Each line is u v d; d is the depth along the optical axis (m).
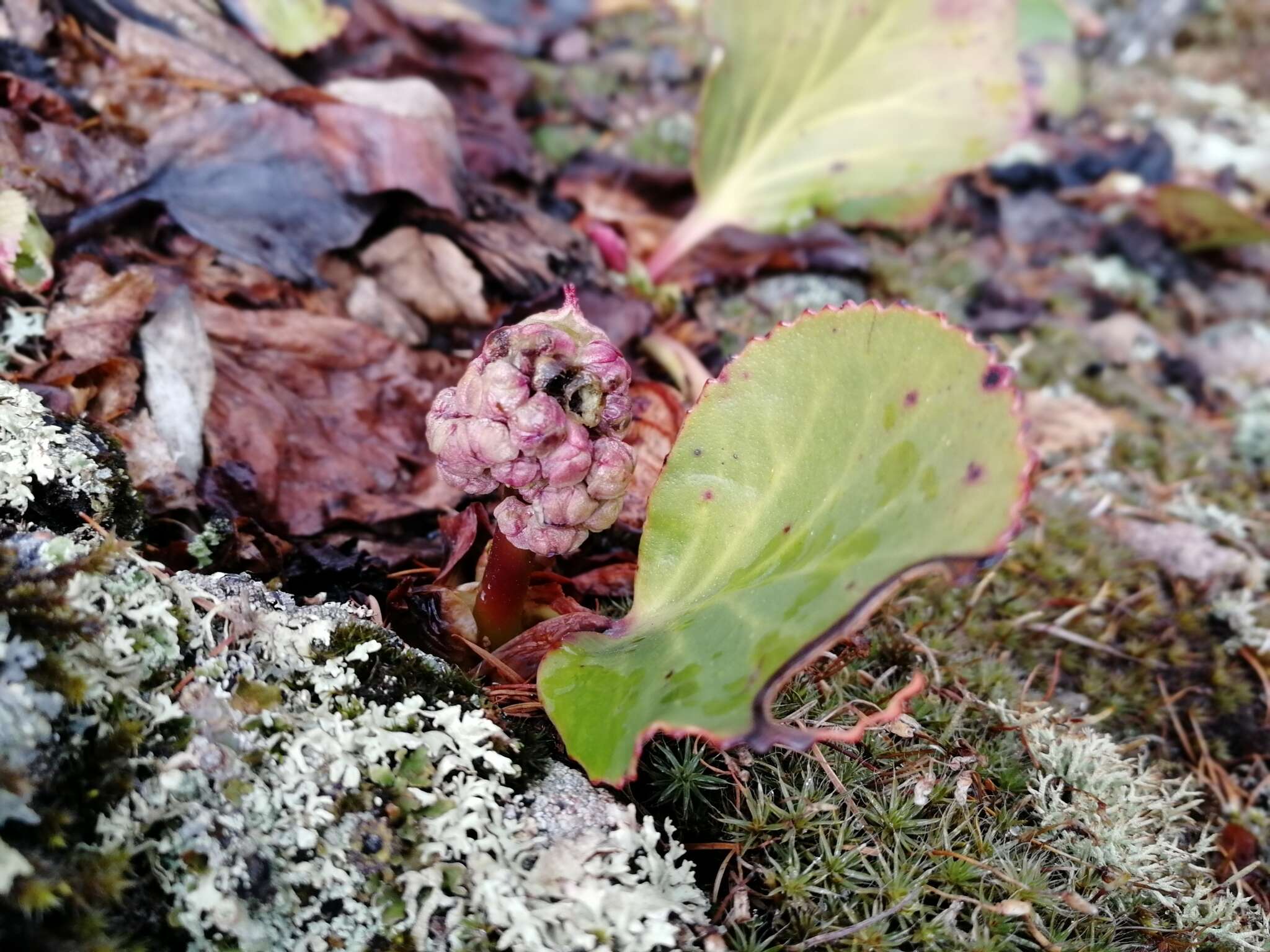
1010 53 0.28
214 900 0.14
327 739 0.15
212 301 0.23
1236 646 0.25
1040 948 0.16
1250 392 0.33
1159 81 0.47
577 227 0.31
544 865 0.15
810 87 0.28
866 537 0.14
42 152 0.23
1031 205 0.38
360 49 0.32
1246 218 0.35
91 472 0.17
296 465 0.22
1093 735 0.21
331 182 0.25
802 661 0.13
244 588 0.17
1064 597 0.26
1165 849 0.19
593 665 0.16
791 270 0.33
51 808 0.13
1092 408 0.31
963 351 0.14
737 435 0.17
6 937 0.12
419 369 0.25
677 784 0.17
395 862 0.14
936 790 0.18
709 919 0.15
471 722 0.16
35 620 0.14
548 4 0.42
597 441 0.16
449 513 0.22
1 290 0.21
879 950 0.15
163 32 0.26
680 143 0.37
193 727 0.14
